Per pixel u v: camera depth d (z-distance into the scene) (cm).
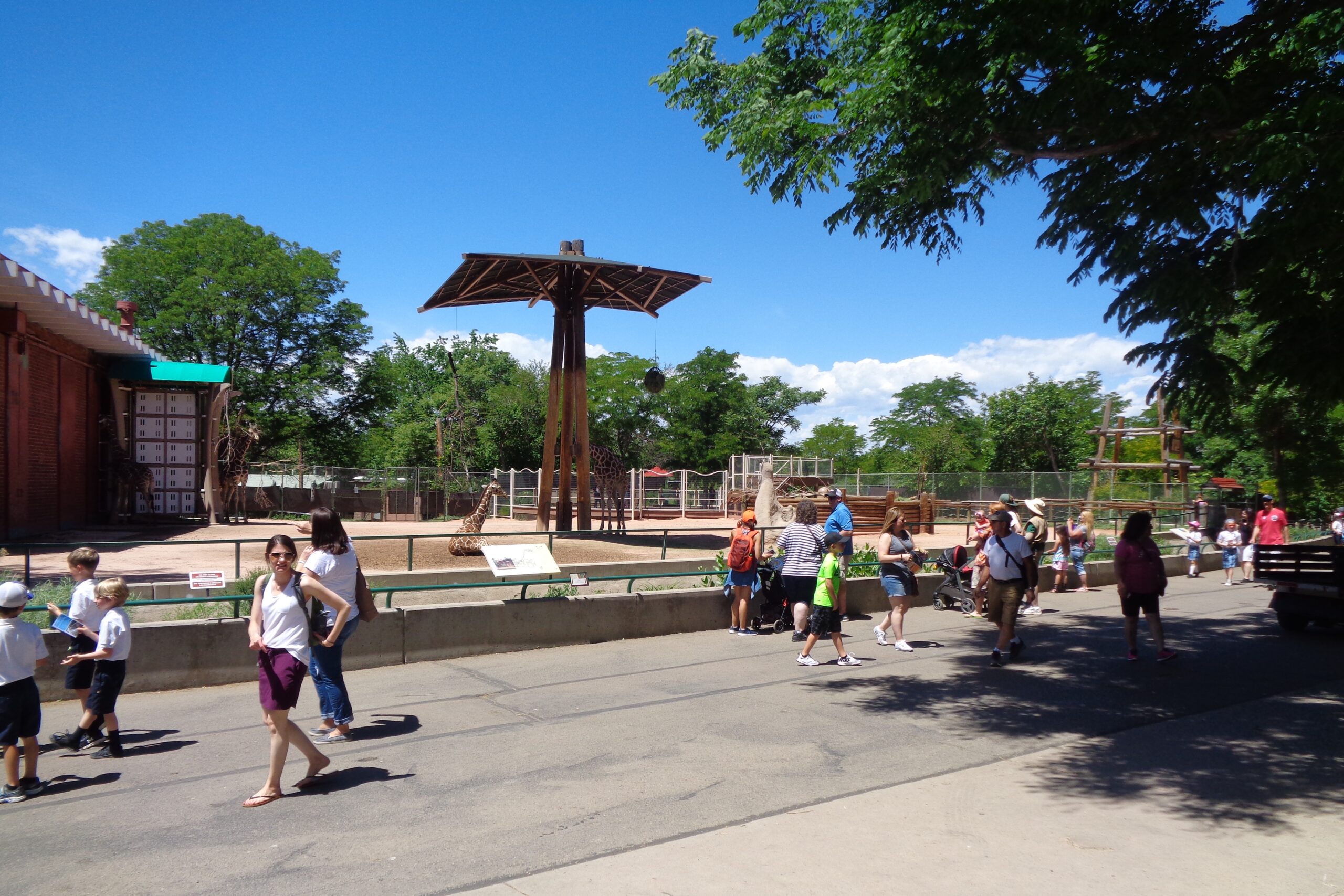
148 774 603
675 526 2998
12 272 1434
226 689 852
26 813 533
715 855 470
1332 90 642
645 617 1134
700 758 639
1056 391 5372
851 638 1148
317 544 679
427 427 4128
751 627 1186
